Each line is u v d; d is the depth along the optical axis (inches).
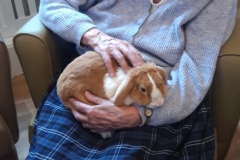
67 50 45.4
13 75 69.0
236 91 36.4
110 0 41.8
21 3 63.8
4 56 38.6
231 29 38.4
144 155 31.8
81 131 35.6
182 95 34.0
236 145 54.1
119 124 33.6
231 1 37.3
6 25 63.9
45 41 39.7
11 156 40.9
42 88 42.9
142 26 39.4
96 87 34.1
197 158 33.1
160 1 39.8
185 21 37.4
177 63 37.7
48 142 33.9
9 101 42.1
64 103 36.3
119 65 35.0
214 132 35.9
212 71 35.1
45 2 42.9
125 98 31.7
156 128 34.3
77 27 39.3
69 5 42.6
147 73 30.9
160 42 37.8
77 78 34.4
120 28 40.3
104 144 35.1
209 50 36.2
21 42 39.5
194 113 35.3
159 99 30.9
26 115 60.9
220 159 42.6
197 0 36.9
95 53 36.3
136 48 39.2
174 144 33.3
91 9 43.4
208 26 37.1
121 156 31.2
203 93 34.4
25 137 56.3
